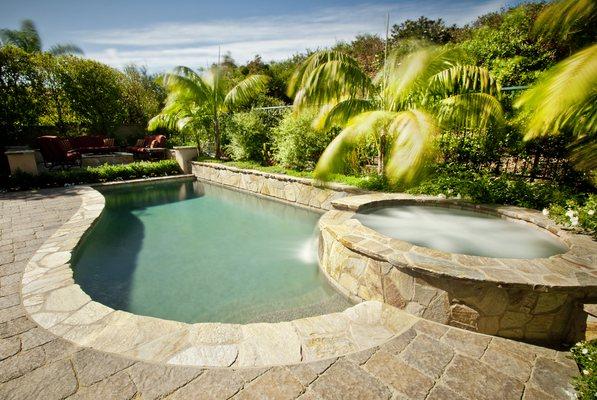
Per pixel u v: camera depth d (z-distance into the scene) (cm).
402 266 284
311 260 471
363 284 325
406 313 282
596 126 320
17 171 833
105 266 445
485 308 257
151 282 400
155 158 1284
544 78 273
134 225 648
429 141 477
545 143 535
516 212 457
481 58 902
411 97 627
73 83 1331
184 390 193
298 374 207
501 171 602
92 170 968
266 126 1006
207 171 1081
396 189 618
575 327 250
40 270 349
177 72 1082
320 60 654
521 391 198
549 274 262
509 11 908
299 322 263
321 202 700
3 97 1179
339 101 682
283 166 895
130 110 1630
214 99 1129
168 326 254
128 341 236
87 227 502
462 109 534
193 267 446
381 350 232
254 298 360
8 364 212
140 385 196
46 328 249
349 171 769
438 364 220
